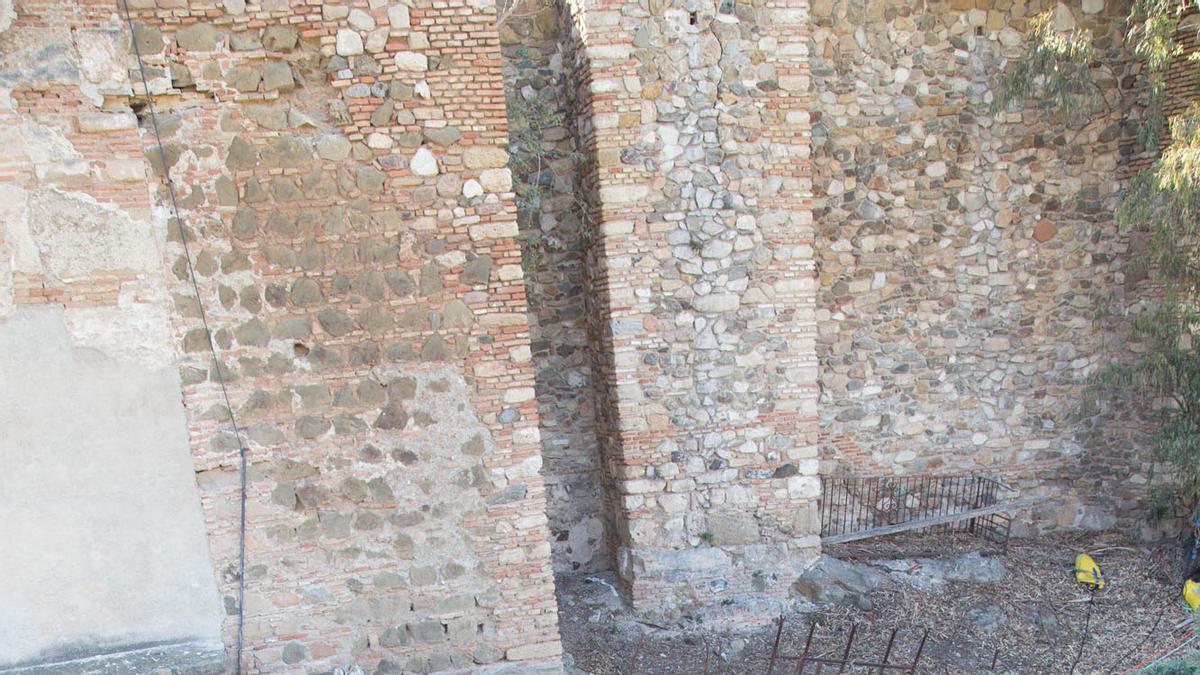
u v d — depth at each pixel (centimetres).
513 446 458
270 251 423
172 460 420
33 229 389
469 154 435
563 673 490
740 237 604
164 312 411
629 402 605
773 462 628
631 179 586
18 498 400
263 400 429
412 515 452
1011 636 603
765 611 629
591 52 569
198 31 402
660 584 624
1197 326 646
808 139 604
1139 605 649
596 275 622
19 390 394
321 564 444
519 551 464
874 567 691
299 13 411
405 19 420
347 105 421
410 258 436
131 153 397
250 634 438
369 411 441
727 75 587
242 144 414
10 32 375
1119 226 685
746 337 613
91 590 415
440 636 462
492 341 450
